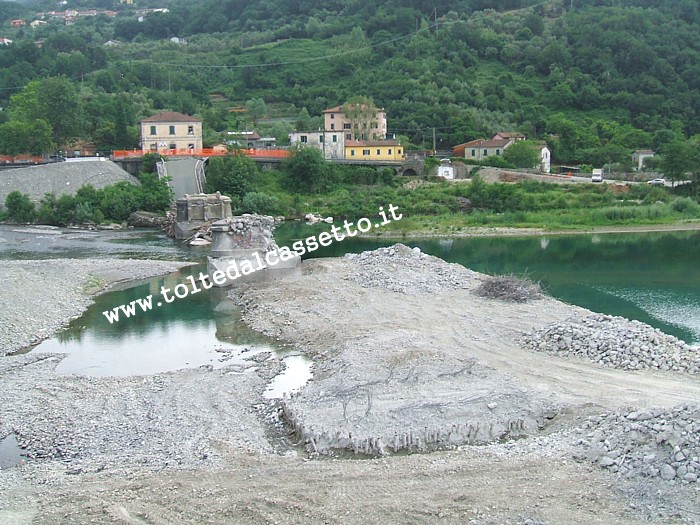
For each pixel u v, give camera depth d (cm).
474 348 3822
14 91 18825
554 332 3875
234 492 2336
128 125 14738
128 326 4809
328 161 12794
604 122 16262
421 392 3067
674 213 10231
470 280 5503
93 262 6931
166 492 2355
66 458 2758
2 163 12138
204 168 11969
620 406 2891
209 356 4119
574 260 7350
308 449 2742
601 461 2375
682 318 4800
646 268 6825
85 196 10512
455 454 2589
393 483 2345
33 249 8125
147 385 3562
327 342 4172
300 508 2205
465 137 15350
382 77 18838
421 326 4306
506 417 2870
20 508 2292
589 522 2038
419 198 11269
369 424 2820
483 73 19462
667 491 2125
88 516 2216
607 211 10081
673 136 14962
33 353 4206
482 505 2162
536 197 10812
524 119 16800
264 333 4559
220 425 3016
